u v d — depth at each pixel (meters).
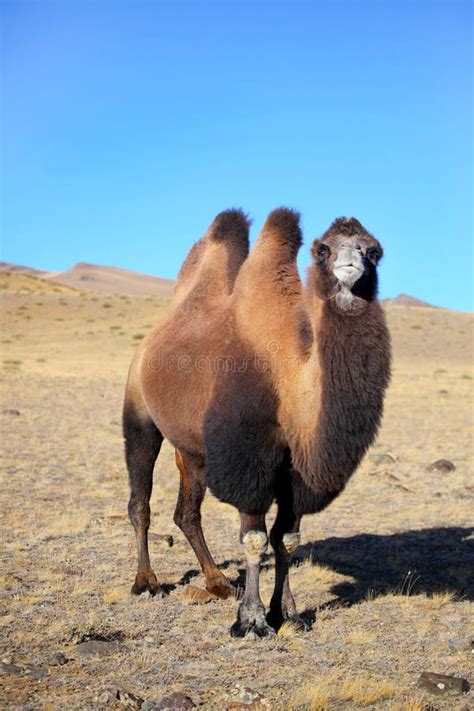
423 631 6.31
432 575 8.16
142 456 7.78
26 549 8.49
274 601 6.35
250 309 6.39
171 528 9.95
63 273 171.38
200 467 7.28
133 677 5.24
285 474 6.15
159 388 7.20
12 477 12.65
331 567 8.39
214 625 6.41
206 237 8.18
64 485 12.27
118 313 57.25
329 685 5.18
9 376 29.88
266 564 8.39
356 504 11.68
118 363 38.06
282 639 6.08
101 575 7.69
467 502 11.95
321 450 5.65
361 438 5.63
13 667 5.21
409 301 110.56
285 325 6.09
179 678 5.27
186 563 8.36
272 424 5.99
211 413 6.16
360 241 5.62
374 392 5.61
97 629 6.05
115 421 20.11
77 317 55.62
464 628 6.48
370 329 5.63
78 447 16.03
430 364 41.59
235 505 6.08
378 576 8.09
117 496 11.69
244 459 5.97
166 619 6.53
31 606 6.65
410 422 22.17
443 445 17.97
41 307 58.41
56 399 24.17
